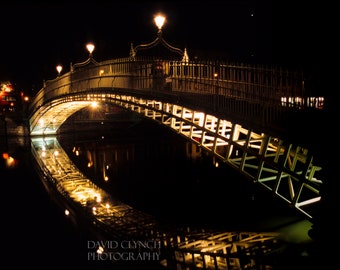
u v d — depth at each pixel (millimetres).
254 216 22234
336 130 11969
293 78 14281
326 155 12273
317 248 12367
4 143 58719
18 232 23438
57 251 20219
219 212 23672
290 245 15555
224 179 33406
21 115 65625
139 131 63375
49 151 52094
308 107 13539
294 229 19188
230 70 17984
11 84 81125
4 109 72812
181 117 22797
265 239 16984
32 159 47219
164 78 23578
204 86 19703
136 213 25062
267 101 15664
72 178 37500
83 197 30172
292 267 12953
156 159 44938
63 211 27422
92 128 64000
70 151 51688
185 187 31547
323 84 12430
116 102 31453
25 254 20281
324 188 12305
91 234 22359
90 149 52406
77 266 18406
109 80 31297
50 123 59344
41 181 36844
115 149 52125
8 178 38219
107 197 29922
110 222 23328
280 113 14906
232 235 18453
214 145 19906
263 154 16781
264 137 16922
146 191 31188
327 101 12242
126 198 29328
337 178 11938
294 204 15062
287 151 15477
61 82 45438
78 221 25031
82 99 37719
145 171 39031
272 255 13906
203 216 23219
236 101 17594
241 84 17328
